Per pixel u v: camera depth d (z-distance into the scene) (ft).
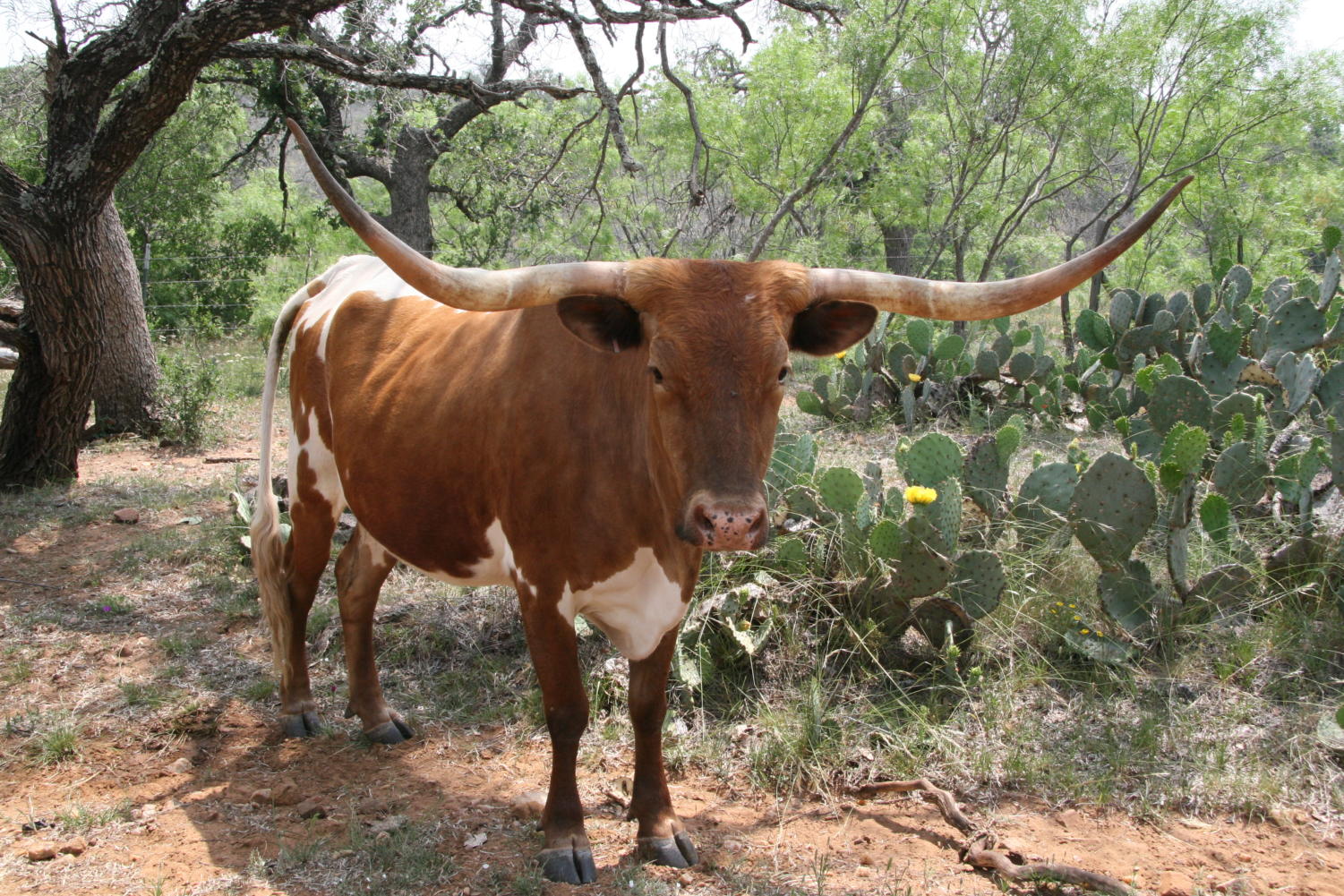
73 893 10.18
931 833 11.39
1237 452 16.62
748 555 15.88
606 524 10.04
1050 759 12.58
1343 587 14.94
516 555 10.59
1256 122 43.14
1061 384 27.89
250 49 25.03
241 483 23.41
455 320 12.50
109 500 24.40
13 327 24.91
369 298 13.69
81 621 17.43
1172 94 42.11
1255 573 15.17
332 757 13.32
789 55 46.44
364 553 13.75
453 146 47.11
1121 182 48.78
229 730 14.03
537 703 14.30
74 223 23.93
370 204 68.90
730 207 47.91
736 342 8.83
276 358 14.62
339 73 25.80
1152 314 30.76
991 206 42.83
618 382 9.96
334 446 13.46
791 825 11.63
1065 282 9.16
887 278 9.76
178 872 10.57
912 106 49.11
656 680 10.85
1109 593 14.80
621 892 10.23
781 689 14.32
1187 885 10.30
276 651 13.94
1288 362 22.66
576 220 51.88
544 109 51.83
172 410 30.81
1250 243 50.88
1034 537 16.47
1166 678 14.03
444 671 15.58
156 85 22.67
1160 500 17.40
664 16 23.08
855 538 15.07
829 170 43.83
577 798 10.77
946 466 16.38
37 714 14.15
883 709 13.60
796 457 17.10
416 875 10.44
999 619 15.23
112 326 30.68
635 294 9.25
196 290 53.31
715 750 13.16
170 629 17.21
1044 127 43.42
